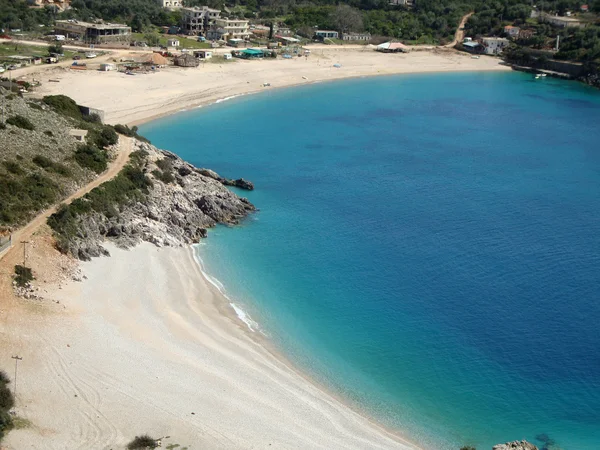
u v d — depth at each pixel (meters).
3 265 88.62
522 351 91.38
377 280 108.31
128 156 127.94
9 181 103.50
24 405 68.38
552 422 78.50
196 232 118.25
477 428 76.81
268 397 77.06
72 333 81.19
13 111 125.50
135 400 71.88
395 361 87.75
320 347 89.50
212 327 90.31
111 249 104.31
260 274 107.44
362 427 74.88
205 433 68.56
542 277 111.81
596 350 92.19
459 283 108.69
